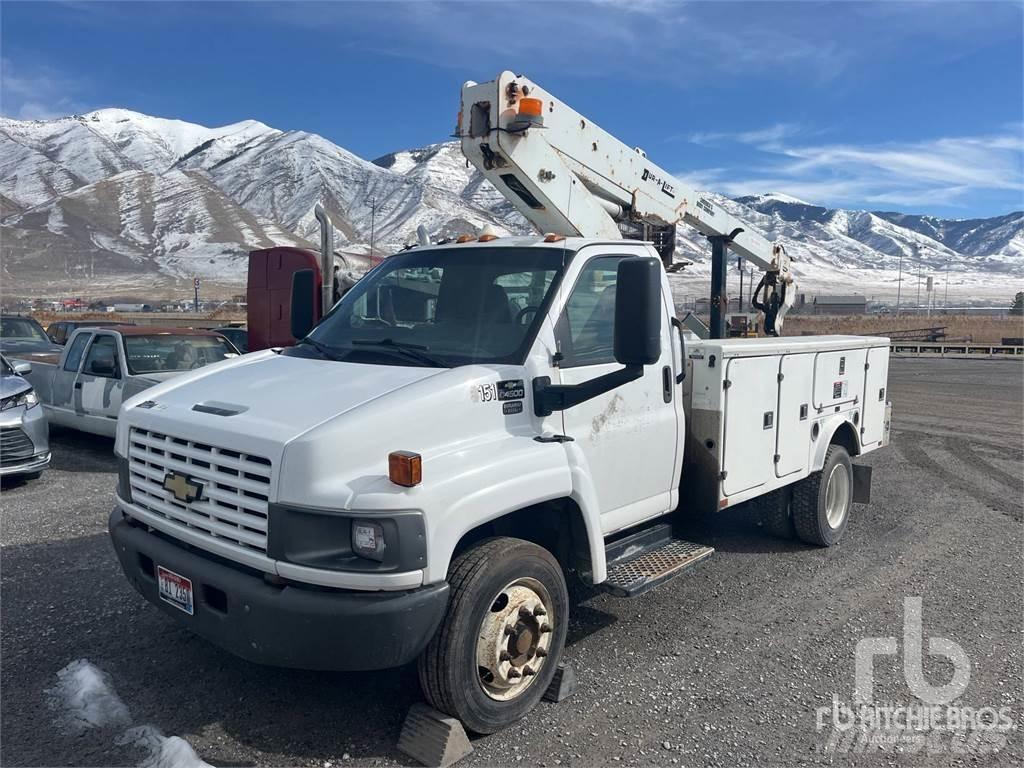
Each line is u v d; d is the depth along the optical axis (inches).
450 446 144.2
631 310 152.3
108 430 396.2
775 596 226.5
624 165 276.2
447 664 139.2
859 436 288.8
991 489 370.0
